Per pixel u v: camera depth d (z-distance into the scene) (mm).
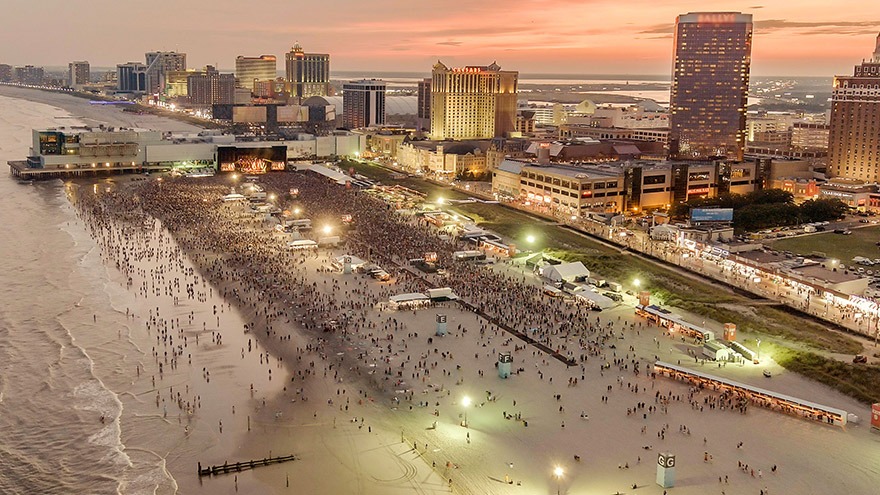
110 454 126312
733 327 174250
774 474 119688
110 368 159875
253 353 168000
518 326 186500
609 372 158875
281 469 121938
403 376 155875
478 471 121062
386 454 126438
